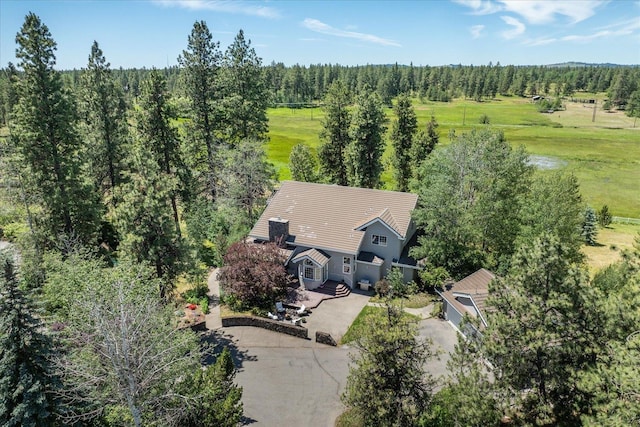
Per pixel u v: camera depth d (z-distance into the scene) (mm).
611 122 143625
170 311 21391
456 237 32719
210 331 29234
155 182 27453
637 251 20688
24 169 36375
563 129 129000
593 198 69438
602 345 14953
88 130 48062
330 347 27484
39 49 35281
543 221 30781
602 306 15039
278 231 36250
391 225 34250
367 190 39125
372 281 35656
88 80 46062
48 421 15500
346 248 34562
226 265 32688
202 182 50594
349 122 56781
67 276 23578
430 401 18219
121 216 26188
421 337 28016
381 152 53188
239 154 46219
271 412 21875
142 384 15023
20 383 14711
